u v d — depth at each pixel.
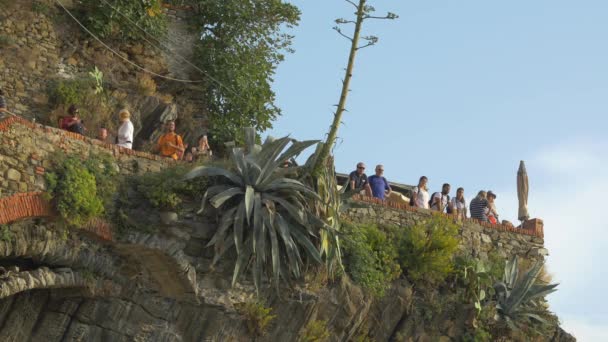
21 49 33.62
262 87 37.41
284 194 29.56
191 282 28.53
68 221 26.89
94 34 34.97
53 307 27.75
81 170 27.41
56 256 27.02
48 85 33.66
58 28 34.47
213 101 36.59
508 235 35.78
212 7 37.22
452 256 34.09
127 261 28.22
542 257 36.00
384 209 33.66
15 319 27.23
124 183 28.44
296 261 29.11
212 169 28.91
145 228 28.16
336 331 31.06
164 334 28.73
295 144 29.84
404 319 32.53
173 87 36.12
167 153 30.58
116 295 28.09
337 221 30.52
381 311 32.09
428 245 33.09
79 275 27.41
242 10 37.31
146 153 29.16
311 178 30.20
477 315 33.41
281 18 37.88
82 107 33.44
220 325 29.28
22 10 34.03
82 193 27.08
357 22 31.08
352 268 31.44
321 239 29.67
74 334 27.80
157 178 28.69
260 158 29.48
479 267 33.81
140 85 35.03
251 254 28.91
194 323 29.11
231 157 29.80
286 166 30.25
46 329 27.62
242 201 28.98
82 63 34.59
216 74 36.62
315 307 30.17
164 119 34.69
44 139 27.20
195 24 37.19
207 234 28.88
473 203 36.19
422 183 34.81
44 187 26.72
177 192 28.69
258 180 29.22
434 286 33.31
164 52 36.34
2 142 26.36
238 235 28.72
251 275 29.58
